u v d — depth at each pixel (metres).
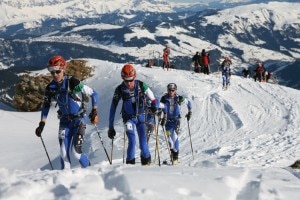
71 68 41.59
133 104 8.93
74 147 7.55
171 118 13.16
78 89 7.56
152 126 9.29
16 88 36.12
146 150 9.12
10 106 38.34
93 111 7.73
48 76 36.59
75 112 7.65
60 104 7.66
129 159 8.95
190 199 3.92
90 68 42.44
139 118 9.02
